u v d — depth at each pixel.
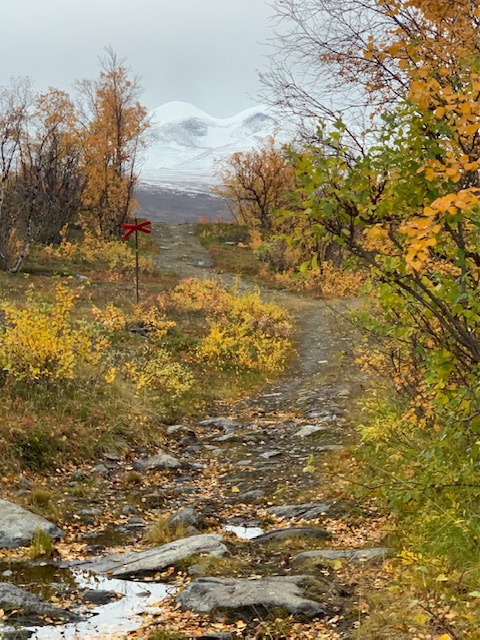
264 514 8.20
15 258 33.56
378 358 9.19
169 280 35.75
